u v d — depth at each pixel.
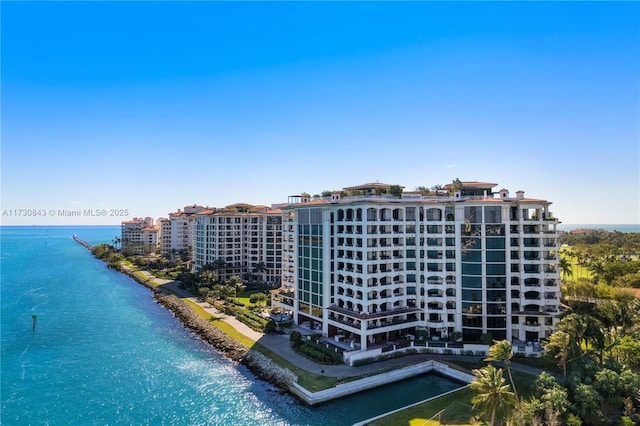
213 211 183.38
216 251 166.25
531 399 57.31
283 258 114.31
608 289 103.25
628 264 142.50
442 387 70.81
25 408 65.81
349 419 60.59
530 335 84.62
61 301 147.12
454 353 81.31
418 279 90.12
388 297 88.19
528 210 88.69
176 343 98.25
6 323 116.12
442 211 89.44
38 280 195.50
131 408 65.50
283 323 102.88
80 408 65.75
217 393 70.44
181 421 61.59
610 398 55.88
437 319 89.38
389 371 72.88
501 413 49.00
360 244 87.00
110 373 79.75
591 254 192.38
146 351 92.44
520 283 85.31
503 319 85.44
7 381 76.12
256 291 149.88
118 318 122.38
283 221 114.50
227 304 128.62
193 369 81.50
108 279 199.38
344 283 90.44
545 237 86.38
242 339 94.00
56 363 85.12
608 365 62.31
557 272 85.19
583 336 65.75
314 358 79.69
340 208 92.69
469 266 87.12
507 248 86.00
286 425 59.41
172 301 139.00
